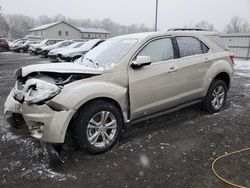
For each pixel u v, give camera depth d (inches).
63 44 874.8
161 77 173.0
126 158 146.3
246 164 138.9
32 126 140.3
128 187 120.6
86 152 149.4
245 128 188.2
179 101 188.9
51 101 134.8
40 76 160.1
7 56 962.1
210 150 154.8
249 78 412.5
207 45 207.6
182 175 129.2
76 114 142.3
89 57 187.2
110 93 150.0
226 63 217.8
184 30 201.9
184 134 178.1
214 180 124.9
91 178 128.1
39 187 121.7
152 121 201.8
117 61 161.6
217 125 193.9
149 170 134.0
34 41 1262.3
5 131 184.7
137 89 162.6
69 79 145.6
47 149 136.1
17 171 134.8
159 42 178.2
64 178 128.4
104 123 151.5
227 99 269.0
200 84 200.7
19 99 152.7
